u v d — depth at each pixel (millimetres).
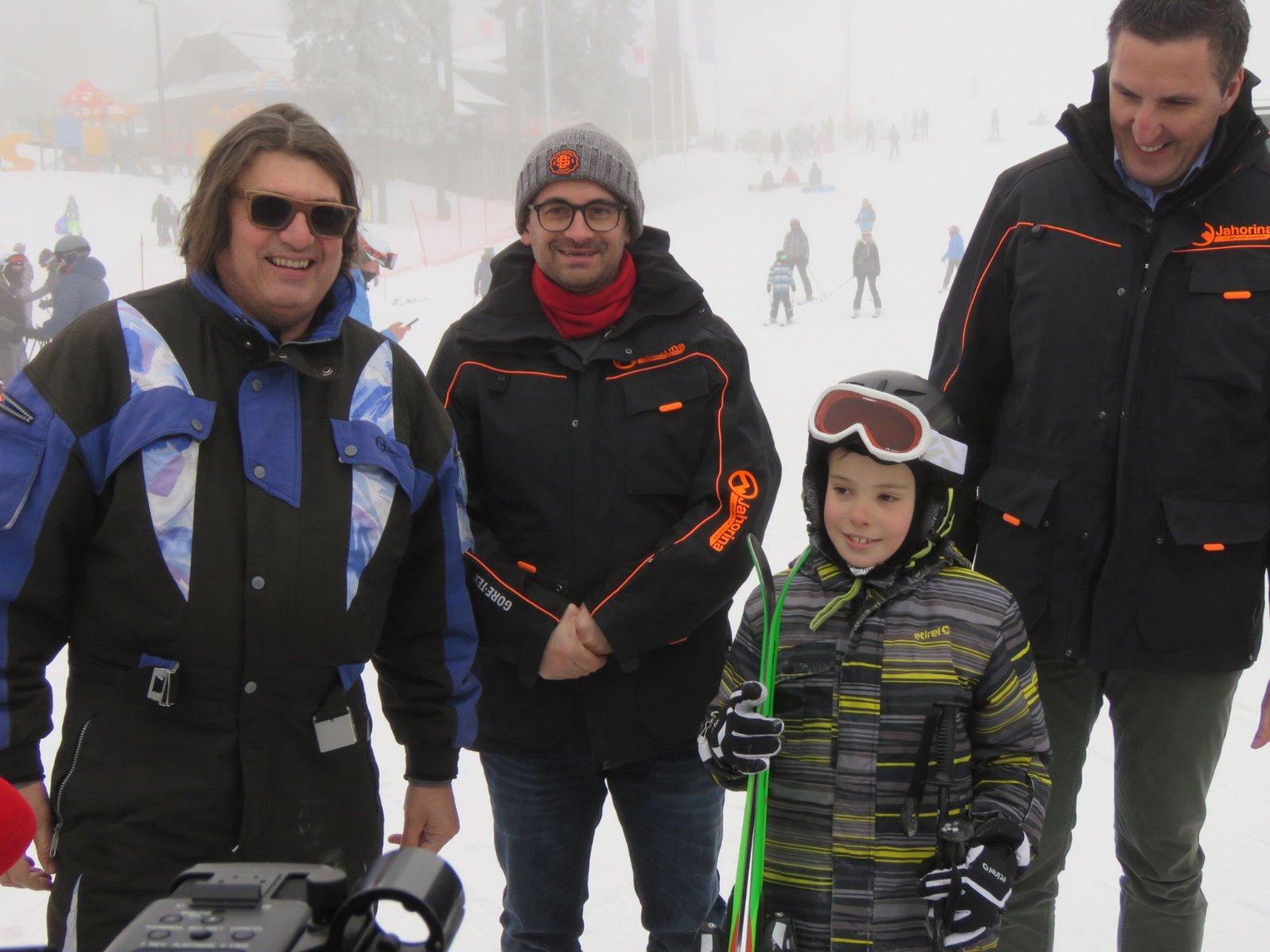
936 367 2645
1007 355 2572
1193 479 2346
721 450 2525
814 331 18938
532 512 2531
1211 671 2395
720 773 2100
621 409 2518
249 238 1906
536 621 2438
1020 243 2477
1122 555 2375
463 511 2268
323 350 1994
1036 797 2000
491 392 2547
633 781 2609
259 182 1910
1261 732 2471
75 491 1827
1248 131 2266
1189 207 2307
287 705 1910
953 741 1962
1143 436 2359
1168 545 2361
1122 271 2363
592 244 2471
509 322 2566
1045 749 2059
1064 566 2428
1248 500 2354
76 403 1829
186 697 1857
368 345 2094
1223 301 2297
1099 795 4188
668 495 2537
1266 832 3859
